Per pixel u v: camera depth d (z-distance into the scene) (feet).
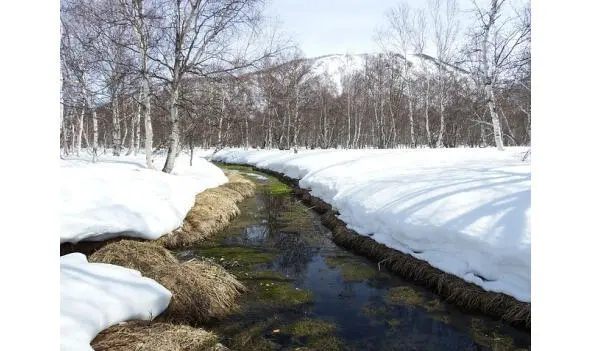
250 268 22.75
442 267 19.19
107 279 14.03
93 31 48.65
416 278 20.43
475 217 19.17
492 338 14.85
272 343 14.73
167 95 42.22
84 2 44.11
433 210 21.66
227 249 26.27
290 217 36.42
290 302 18.31
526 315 15.06
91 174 26.14
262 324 16.15
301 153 75.05
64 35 47.70
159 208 25.61
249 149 121.80
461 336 15.19
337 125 156.76
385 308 17.75
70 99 48.44
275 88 105.40
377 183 30.45
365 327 16.10
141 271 17.34
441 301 18.11
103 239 21.62
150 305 13.80
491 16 52.42
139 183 28.58
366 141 167.32
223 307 17.06
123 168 32.81
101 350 11.02
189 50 37.29
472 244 17.99
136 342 11.84
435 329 15.80
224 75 38.93
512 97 52.19
